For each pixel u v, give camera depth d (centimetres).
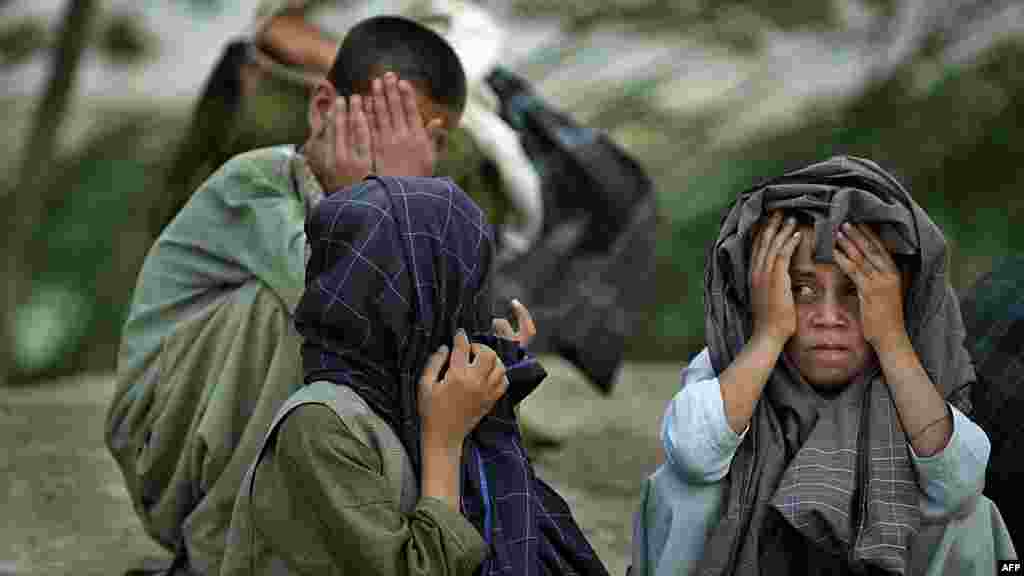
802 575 569
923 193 2411
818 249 567
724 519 569
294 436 547
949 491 558
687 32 2661
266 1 991
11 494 1005
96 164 2589
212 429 689
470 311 573
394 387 561
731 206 597
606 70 2639
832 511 552
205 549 688
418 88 717
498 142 1070
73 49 1802
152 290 740
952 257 2303
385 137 698
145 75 2756
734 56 2623
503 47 2659
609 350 1148
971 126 2430
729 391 565
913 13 2583
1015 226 2334
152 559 867
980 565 570
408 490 552
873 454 564
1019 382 657
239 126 977
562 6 2684
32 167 1808
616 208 1152
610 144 1165
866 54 2586
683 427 567
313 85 982
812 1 2650
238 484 684
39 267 2455
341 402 548
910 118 2478
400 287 554
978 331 678
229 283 724
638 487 1112
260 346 699
